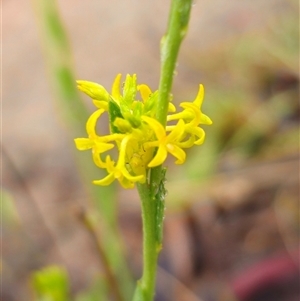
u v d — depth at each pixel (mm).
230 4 363
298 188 214
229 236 204
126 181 76
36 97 318
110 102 76
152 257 83
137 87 79
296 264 184
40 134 287
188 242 203
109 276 159
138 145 76
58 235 221
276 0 352
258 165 225
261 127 237
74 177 254
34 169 263
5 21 406
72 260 211
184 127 75
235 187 216
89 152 165
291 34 270
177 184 210
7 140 286
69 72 161
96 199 163
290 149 229
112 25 376
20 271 209
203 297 187
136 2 395
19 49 368
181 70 302
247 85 270
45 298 137
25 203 240
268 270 183
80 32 377
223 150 232
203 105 248
